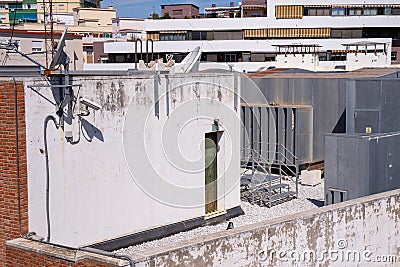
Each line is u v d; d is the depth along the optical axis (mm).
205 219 15602
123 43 64375
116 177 13336
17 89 11133
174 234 14719
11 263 9016
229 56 64875
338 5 64812
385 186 14945
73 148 12344
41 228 11734
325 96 21828
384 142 14844
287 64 41719
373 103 17094
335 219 10641
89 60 69000
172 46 64875
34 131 11508
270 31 65188
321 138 21969
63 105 11914
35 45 34062
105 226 13148
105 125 13008
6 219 11391
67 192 12273
